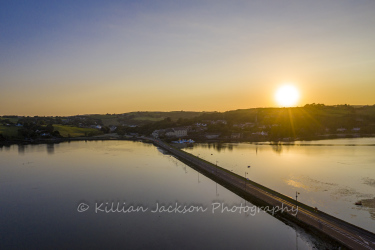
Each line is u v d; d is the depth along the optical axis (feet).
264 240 181.88
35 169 419.54
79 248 176.04
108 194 286.46
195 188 304.50
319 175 344.49
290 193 271.69
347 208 229.25
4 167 436.76
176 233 195.00
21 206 253.85
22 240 187.42
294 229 194.08
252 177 340.39
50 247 177.78
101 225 209.67
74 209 244.42
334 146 638.94
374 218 207.92
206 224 209.36
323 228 180.55
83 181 341.82
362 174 346.95
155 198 271.28
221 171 372.79
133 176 366.43
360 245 157.17
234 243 179.52
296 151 569.64
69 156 549.95
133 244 180.04
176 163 465.47
